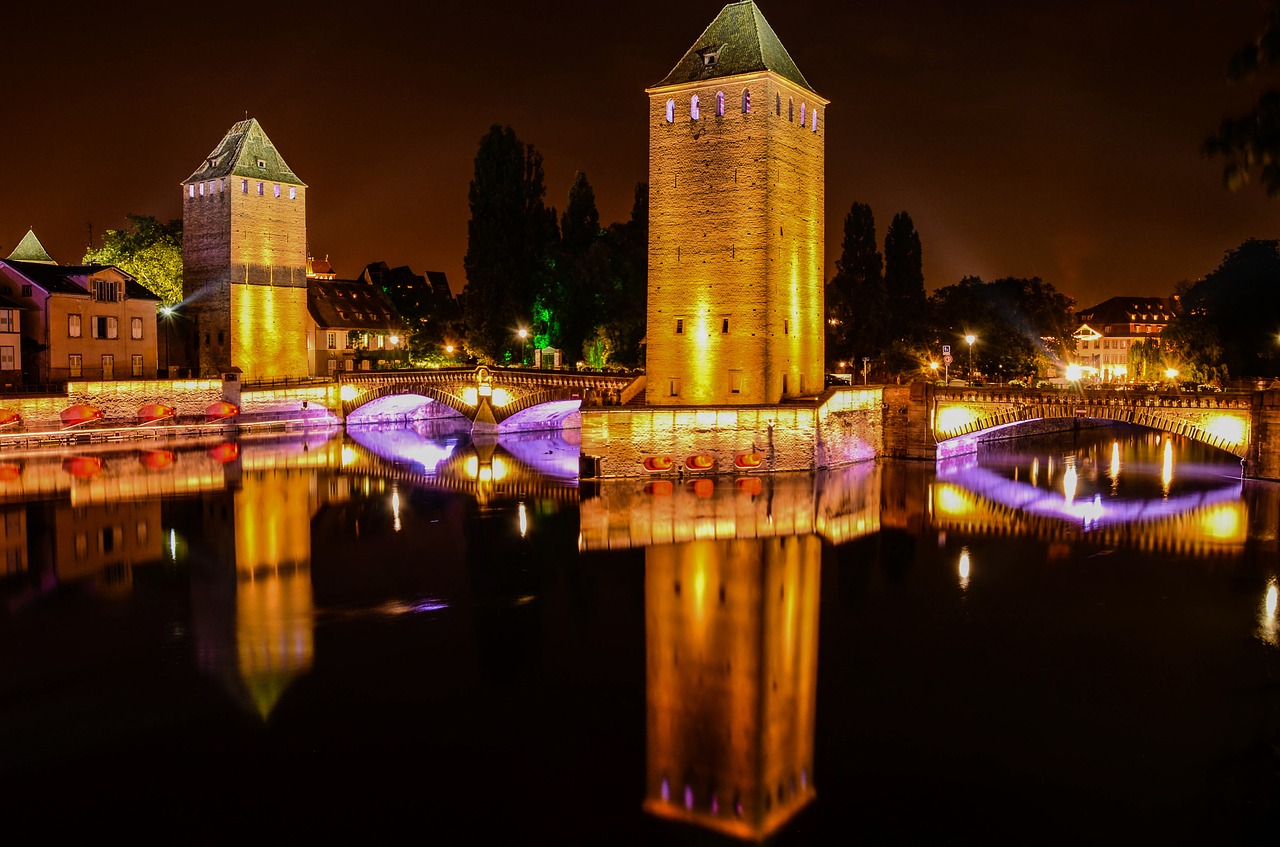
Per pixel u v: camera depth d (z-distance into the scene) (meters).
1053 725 28.28
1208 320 96.31
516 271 107.69
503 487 65.88
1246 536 51.53
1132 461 83.06
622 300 104.31
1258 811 23.69
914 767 25.91
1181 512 58.12
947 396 77.00
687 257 71.19
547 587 41.97
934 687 31.08
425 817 23.53
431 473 72.56
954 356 113.00
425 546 49.16
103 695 30.34
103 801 24.12
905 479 69.19
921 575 43.94
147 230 115.12
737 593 41.12
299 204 110.31
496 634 35.97
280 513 57.19
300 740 27.36
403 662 33.19
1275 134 13.83
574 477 70.44
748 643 35.06
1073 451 91.12
